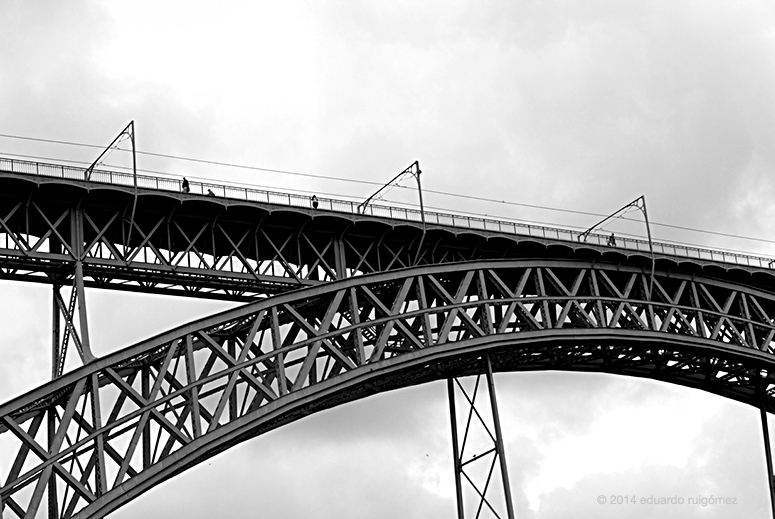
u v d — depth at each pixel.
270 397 52.47
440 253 65.62
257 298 61.31
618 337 64.81
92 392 48.88
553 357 67.69
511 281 68.31
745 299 72.06
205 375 53.47
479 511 59.22
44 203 55.19
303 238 61.38
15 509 46.84
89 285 57.16
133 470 49.56
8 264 54.19
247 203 58.31
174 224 57.94
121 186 55.59
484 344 59.72
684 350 68.19
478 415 61.41
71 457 48.41
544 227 66.81
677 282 71.38
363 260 62.19
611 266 67.44
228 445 52.22
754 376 74.50
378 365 55.88
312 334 54.66
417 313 58.03
